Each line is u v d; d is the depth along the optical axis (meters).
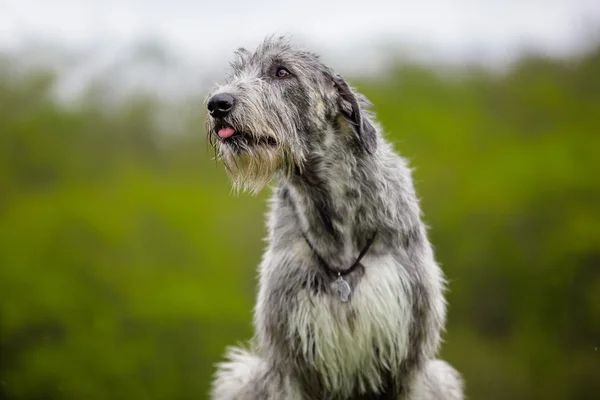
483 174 28.83
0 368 25.50
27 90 30.67
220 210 28.89
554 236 26.72
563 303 26.06
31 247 26.97
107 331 25.62
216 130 5.60
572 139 30.28
